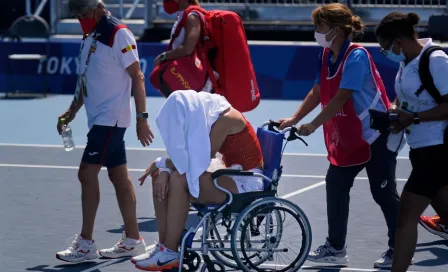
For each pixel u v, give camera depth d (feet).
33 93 118.83
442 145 39.24
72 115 49.19
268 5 124.16
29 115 102.17
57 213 57.72
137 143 86.69
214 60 56.49
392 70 108.68
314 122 43.88
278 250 42.93
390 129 41.04
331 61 45.60
